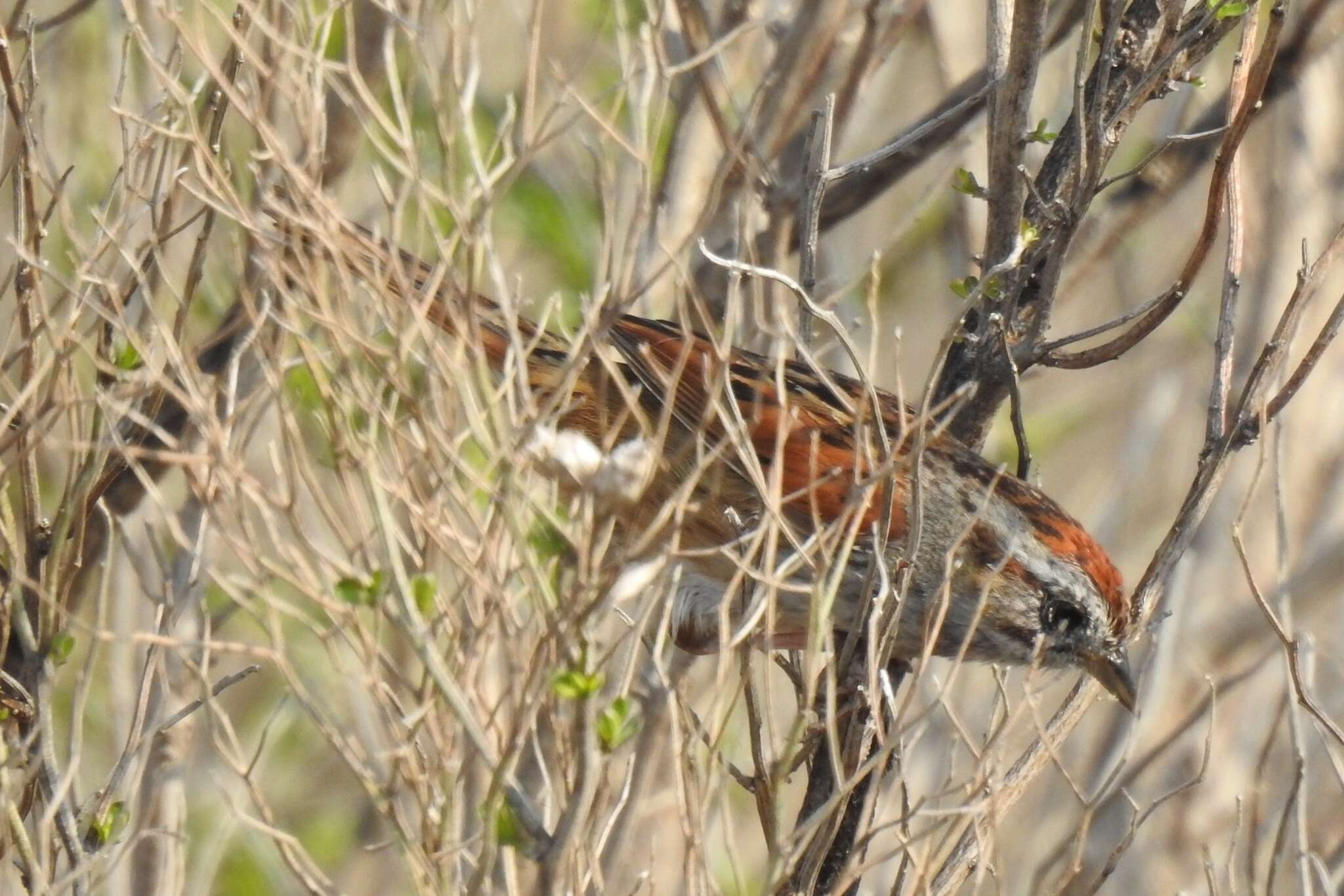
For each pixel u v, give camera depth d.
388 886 12.75
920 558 10.29
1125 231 11.48
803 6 10.71
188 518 9.15
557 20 13.05
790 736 7.25
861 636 8.80
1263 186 14.67
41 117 8.32
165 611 8.20
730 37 8.19
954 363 10.21
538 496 7.30
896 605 8.20
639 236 8.25
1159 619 10.16
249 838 12.29
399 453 7.20
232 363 7.87
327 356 8.03
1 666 7.80
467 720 6.68
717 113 10.00
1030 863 12.41
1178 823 12.80
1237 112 9.11
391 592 7.06
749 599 9.20
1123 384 15.95
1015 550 10.23
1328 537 14.55
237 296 8.55
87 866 7.23
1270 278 14.59
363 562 7.30
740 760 11.78
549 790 7.45
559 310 8.48
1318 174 14.55
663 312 11.68
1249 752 13.25
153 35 9.73
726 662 7.16
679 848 9.87
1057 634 10.23
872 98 13.81
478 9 7.84
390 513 6.98
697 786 7.24
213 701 7.54
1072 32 13.41
